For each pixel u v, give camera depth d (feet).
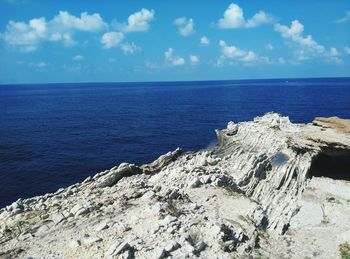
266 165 172.96
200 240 98.84
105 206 120.47
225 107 551.59
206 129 362.12
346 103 554.05
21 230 111.04
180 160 209.36
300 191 157.38
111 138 326.85
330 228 128.47
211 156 198.90
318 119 222.69
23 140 316.19
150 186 141.28
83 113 513.04
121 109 562.66
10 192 197.06
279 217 131.03
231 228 108.78
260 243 112.06
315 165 182.60
